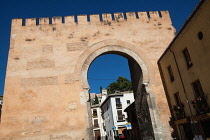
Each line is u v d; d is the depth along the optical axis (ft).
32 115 37.27
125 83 178.91
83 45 44.09
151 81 42.39
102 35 45.57
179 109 36.94
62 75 41.01
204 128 30.86
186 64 35.12
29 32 44.42
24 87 39.29
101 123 149.48
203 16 28.43
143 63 43.88
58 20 46.21
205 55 29.09
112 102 111.96
